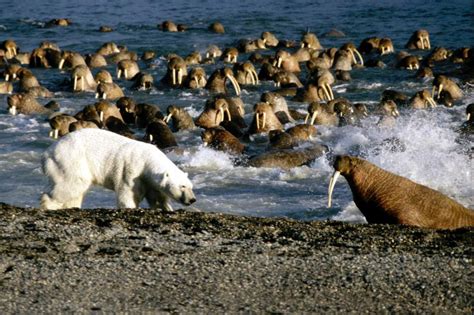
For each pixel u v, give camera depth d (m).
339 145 25.69
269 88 38.69
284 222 14.84
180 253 12.91
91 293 11.40
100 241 13.45
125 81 41.72
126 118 30.98
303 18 67.00
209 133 26.11
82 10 76.50
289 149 24.38
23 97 32.62
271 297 11.27
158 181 15.78
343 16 66.94
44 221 14.45
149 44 54.59
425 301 11.14
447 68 42.81
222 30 60.75
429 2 72.25
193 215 15.07
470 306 10.99
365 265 12.39
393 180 15.93
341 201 19.91
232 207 19.45
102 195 20.42
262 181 21.98
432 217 15.60
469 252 12.98
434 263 12.46
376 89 37.78
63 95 37.50
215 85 37.78
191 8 76.06
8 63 46.97
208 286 11.63
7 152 25.88
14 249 13.02
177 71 38.88
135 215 14.91
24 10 76.94
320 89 35.03
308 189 21.17
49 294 11.37
